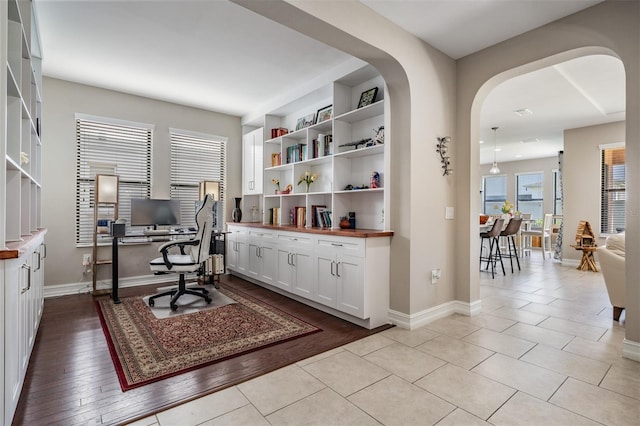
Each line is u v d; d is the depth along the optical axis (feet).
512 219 18.57
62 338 8.64
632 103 7.34
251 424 5.26
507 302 12.29
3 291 4.90
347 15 7.68
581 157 20.02
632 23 7.32
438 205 10.39
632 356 7.50
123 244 14.21
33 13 8.19
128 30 9.29
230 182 17.46
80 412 5.52
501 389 6.27
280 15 7.01
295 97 13.74
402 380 6.60
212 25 9.04
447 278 10.73
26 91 7.42
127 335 8.84
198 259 11.69
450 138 10.74
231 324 9.75
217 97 14.84
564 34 8.43
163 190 15.28
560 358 7.58
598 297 13.01
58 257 12.97
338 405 5.76
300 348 8.13
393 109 10.00
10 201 6.12
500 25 8.90
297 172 14.17
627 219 7.53
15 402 5.45
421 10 8.23
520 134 21.31
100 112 13.73
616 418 5.39
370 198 11.63
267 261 13.71
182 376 6.72
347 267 9.96
